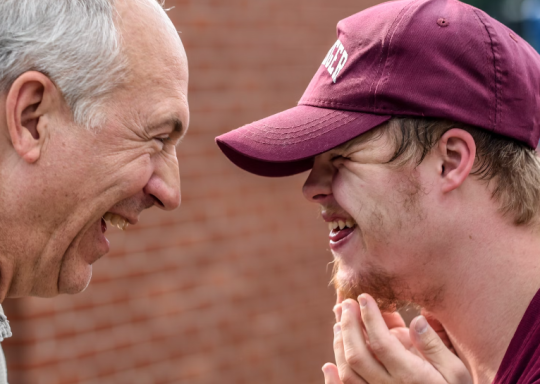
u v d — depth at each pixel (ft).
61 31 4.26
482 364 4.88
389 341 4.86
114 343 11.12
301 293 13.91
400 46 4.74
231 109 12.75
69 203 4.50
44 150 4.37
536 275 4.73
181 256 12.08
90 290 10.90
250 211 13.14
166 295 11.84
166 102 4.66
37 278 4.69
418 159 4.77
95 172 4.50
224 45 12.62
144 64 4.56
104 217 5.08
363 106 4.87
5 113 4.26
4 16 4.19
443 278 4.91
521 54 4.89
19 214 4.41
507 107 4.76
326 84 5.13
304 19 13.85
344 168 5.05
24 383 10.17
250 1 13.00
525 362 4.45
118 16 4.47
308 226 14.10
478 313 4.85
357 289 5.18
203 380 12.26
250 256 13.12
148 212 11.66
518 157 4.85
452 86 4.70
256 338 13.14
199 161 12.36
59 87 4.32
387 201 4.84
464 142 4.74
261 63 13.17
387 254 4.94
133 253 11.43
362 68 4.90
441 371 4.88
